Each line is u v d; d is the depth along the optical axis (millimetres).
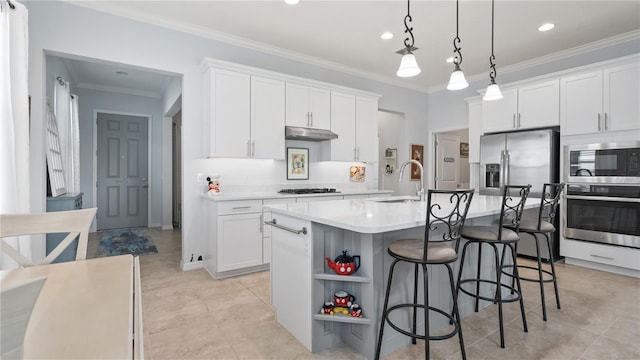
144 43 3316
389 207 2324
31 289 493
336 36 3777
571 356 1855
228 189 3936
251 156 3664
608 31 3570
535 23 3391
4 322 458
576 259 3635
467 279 2361
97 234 5523
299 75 4414
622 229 3246
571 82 3639
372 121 4832
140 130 6266
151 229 6078
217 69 3459
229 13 3264
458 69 2430
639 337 2064
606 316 2367
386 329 1893
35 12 2803
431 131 5914
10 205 2092
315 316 1898
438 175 6062
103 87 5816
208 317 2383
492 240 2070
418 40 3836
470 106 4906
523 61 4512
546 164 3732
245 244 3408
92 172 5805
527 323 2266
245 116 3633
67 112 4340
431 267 2170
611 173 3312
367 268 1848
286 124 3945
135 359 640
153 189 6367
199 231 3682
